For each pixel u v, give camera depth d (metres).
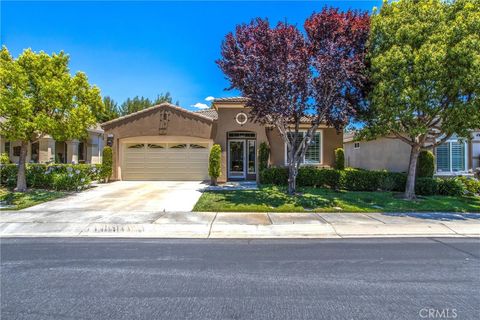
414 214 10.85
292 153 13.83
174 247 7.31
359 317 3.95
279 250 7.07
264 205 11.64
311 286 4.96
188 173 19.77
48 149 23.47
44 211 10.88
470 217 10.54
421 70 11.21
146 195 14.20
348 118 13.45
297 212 10.88
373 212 11.08
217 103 18.75
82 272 5.57
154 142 19.77
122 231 8.78
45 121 13.34
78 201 12.80
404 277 5.38
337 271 5.67
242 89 12.60
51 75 14.14
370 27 12.74
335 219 9.98
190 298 4.49
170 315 3.97
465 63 10.71
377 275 5.47
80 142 26.42
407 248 7.27
